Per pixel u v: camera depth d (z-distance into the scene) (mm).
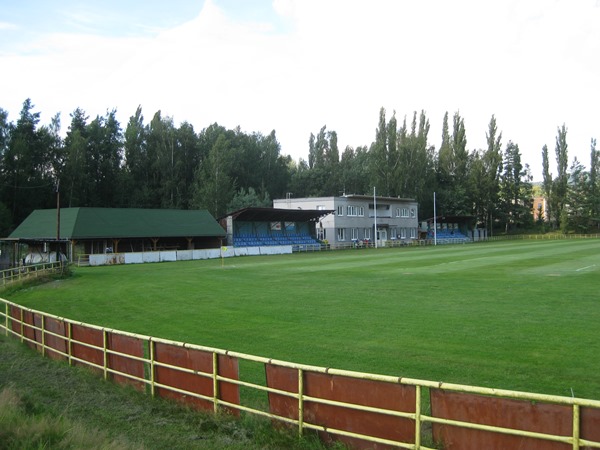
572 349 13312
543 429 6332
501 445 6562
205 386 9781
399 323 17234
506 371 11750
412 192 108500
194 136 105250
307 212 76812
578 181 123250
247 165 117250
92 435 8203
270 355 13977
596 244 72000
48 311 22797
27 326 16422
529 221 127062
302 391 8242
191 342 15789
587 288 24031
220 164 91875
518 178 126188
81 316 21188
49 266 42438
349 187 127688
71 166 80625
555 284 25719
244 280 32094
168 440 8586
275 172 123438
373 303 21422
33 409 9891
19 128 80312
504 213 124188
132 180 91875
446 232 111188
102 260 51219
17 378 12828
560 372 11531
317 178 126062
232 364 9320
